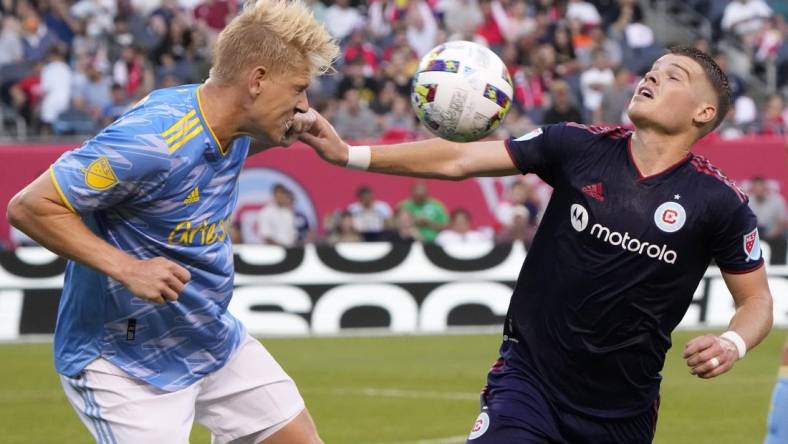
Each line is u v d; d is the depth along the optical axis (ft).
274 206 207.21
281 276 193.47
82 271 60.59
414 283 196.75
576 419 60.08
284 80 58.23
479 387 146.41
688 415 128.47
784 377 68.64
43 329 187.93
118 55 264.52
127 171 55.93
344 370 158.92
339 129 232.53
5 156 203.31
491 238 213.46
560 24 284.00
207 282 61.36
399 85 255.50
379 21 281.13
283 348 178.29
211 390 65.05
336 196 210.18
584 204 59.00
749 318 58.90
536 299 60.23
